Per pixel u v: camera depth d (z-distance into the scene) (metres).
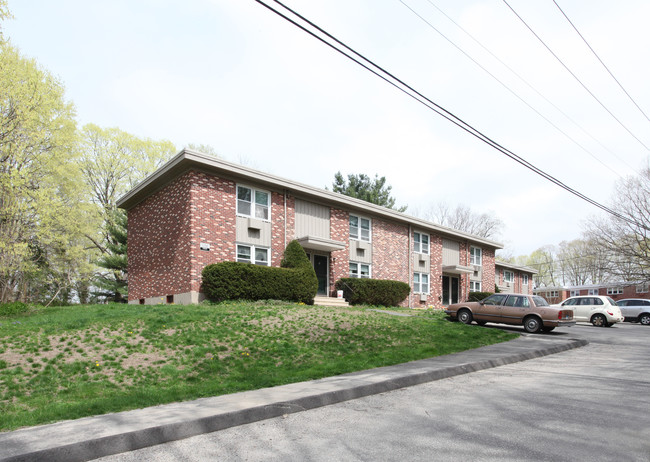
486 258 37.84
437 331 13.77
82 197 26.98
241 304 16.34
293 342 10.83
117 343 9.82
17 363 8.44
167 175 18.64
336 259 23.33
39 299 27.33
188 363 8.71
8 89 20.11
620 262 36.72
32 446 4.33
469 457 4.14
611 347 13.32
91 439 4.47
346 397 6.65
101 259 31.14
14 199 19.67
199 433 5.11
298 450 4.46
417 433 4.91
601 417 5.41
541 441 4.56
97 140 34.25
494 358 9.89
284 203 20.75
